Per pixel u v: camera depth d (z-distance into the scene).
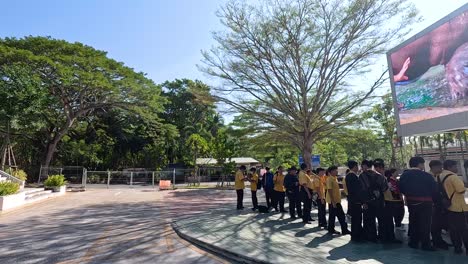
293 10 16.94
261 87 19.02
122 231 9.37
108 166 42.78
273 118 19.92
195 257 6.46
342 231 8.05
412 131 10.57
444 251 6.16
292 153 39.50
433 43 9.80
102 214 13.02
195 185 33.53
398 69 11.32
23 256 6.64
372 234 7.17
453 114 8.96
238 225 9.58
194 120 54.66
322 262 5.59
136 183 31.91
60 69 25.38
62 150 35.84
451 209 5.90
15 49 24.70
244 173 13.73
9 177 21.08
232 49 18.31
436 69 9.62
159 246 7.45
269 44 17.69
